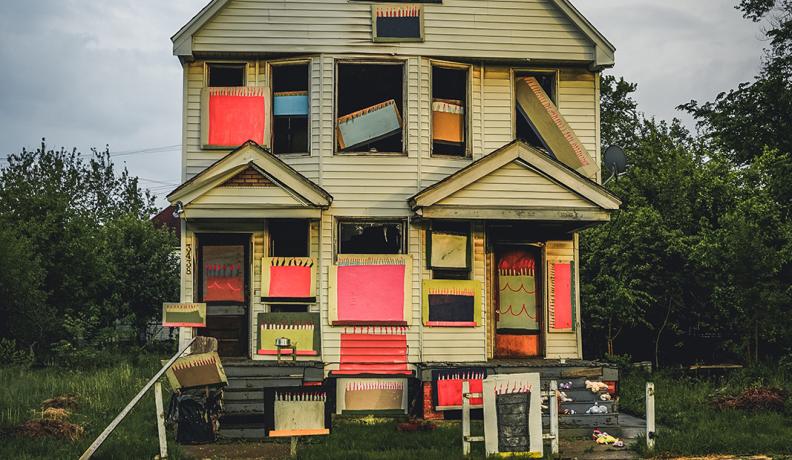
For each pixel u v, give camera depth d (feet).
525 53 51.65
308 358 49.01
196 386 39.68
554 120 52.31
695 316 64.59
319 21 50.75
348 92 51.11
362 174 50.08
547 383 45.83
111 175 189.06
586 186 48.21
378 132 50.90
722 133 100.12
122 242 101.35
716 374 60.13
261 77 51.06
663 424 45.57
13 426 39.22
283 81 51.52
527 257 52.60
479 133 51.57
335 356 49.11
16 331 73.92
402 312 49.52
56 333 80.02
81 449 36.58
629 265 63.10
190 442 40.60
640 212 63.31
